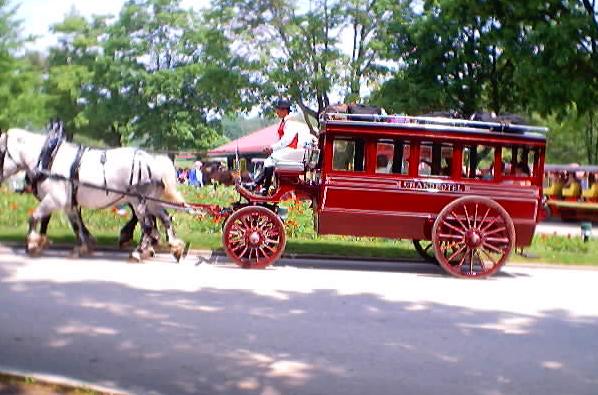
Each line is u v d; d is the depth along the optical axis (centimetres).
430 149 1138
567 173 2892
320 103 3291
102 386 520
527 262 1316
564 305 927
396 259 1298
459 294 983
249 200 1152
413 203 1126
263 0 3159
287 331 720
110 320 729
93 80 4425
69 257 1149
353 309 846
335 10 3123
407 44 2884
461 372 607
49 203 1118
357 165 1129
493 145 1135
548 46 2005
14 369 545
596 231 2161
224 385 541
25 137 1123
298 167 1141
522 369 624
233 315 780
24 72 3653
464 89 2742
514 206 1136
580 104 2059
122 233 1235
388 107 2802
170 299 849
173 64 4500
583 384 588
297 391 536
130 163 1138
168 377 554
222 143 4684
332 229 1129
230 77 3203
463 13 2264
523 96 2559
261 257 1155
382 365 616
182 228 1505
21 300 804
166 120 4394
